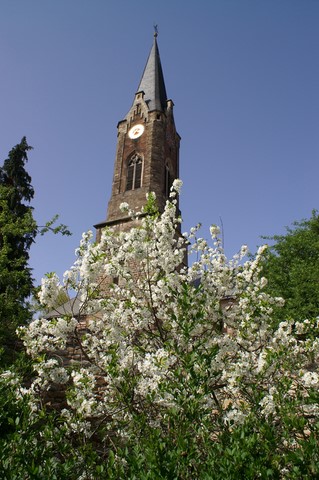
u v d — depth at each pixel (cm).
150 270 857
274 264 2089
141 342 746
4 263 1508
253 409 459
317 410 474
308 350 681
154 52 3497
